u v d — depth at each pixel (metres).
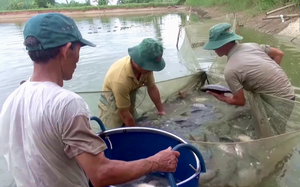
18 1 39.84
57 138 1.39
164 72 6.07
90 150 1.37
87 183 1.66
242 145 2.45
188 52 6.39
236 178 2.51
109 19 21.17
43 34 1.39
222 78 4.55
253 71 3.15
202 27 6.70
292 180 2.49
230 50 3.37
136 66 3.11
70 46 1.46
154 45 2.97
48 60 1.44
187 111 4.14
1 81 5.86
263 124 3.28
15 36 12.59
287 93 3.18
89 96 3.41
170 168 1.66
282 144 2.57
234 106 4.09
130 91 3.36
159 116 4.01
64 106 1.36
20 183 1.53
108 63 6.83
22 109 1.45
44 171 1.45
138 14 25.97
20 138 1.48
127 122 3.41
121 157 2.48
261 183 2.51
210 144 2.48
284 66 5.54
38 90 1.42
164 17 19.64
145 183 2.19
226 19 7.05
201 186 2.53
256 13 12.02
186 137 3.42
